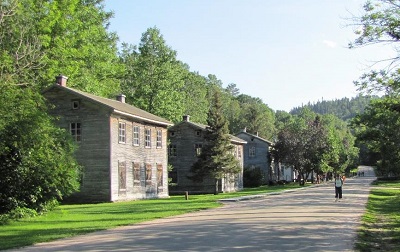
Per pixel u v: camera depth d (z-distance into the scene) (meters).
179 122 64.69
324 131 85.69
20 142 24.80
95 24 55.34
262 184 84.06
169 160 64.75
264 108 170.62
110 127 40.38
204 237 15.84
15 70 37.53
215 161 54.41
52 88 41.59
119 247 14.14
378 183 79.50
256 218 22.14
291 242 14.41
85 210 30.84
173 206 32.97
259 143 89.31
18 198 24.97
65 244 15.52
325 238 15.34
